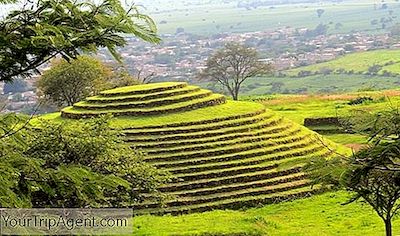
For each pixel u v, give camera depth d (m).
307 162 11.89
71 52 9.09
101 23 8.72
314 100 64.81
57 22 9.03
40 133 10.53
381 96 59.84
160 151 34.59
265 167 34.47
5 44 8.63
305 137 38.62
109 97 39.91
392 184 14.05
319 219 28.31
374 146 10.41
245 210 31.66
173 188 32.34
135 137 35.50
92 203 9.45
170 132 36.03
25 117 9.10
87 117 38.16
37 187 8.63
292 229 25.84
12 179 8.17
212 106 40.12
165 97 39.84
